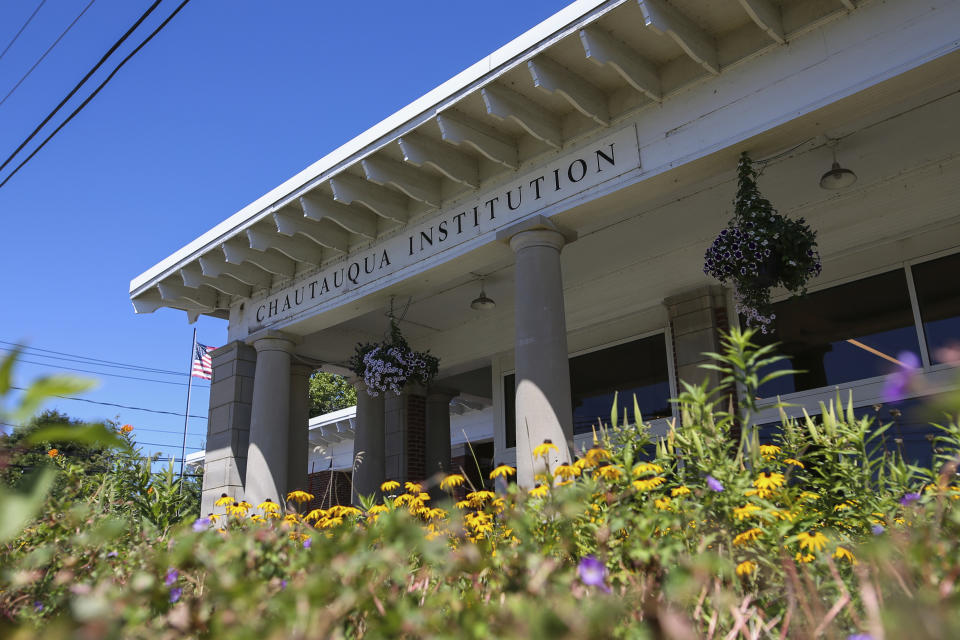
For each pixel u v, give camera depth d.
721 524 2.25
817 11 4.77
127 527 2.64
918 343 6.35
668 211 6.92
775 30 4.81
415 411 10.37
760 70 4.99
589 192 5.71
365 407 10.01
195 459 18.47
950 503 2.27
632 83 5.26
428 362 7.76
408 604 1.57
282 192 7.17
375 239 7.42
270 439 7.81
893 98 4.59
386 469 10.16
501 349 9.41
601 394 8.51
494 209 6.34
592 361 8.70
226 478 8.10
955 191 6.18
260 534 1.79
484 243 6.29
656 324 8.16
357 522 3.36
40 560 2.03
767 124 4.87
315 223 7.52
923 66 4.30
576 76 5.56
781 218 4.95
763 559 2.02
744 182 5.04
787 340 7.11
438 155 6.30
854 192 6.62
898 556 1.76
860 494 2.87
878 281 6.71
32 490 0.95
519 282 5.87
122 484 3.99
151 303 9.01
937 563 1.53
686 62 5.37
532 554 1.64
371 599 1.54
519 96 5.76
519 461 5.41
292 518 3.61
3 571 1.92
